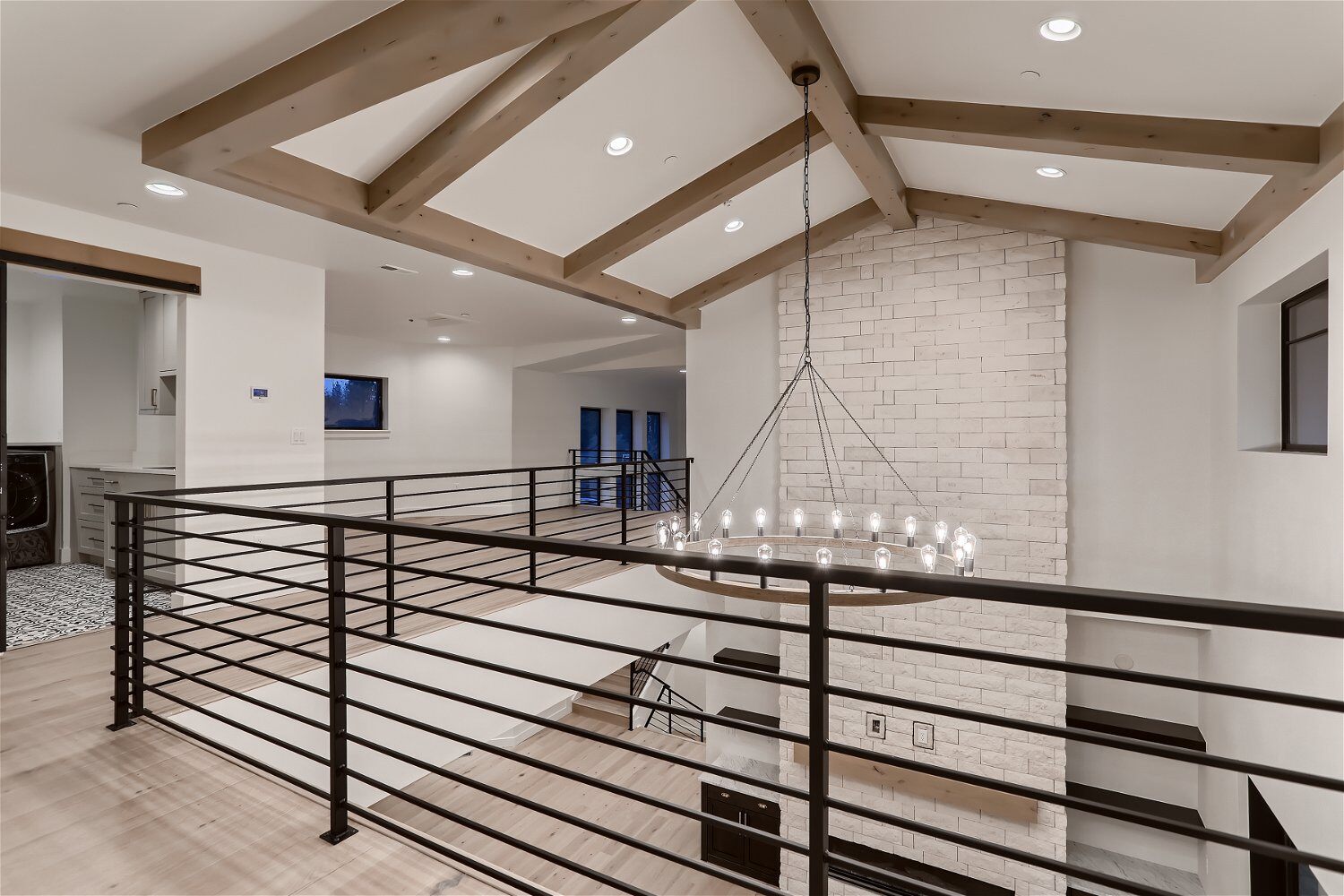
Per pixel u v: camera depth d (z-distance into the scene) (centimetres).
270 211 362
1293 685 285
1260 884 333
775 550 527
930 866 469
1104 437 446
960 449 477
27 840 192
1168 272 429
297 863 182
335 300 586
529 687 462
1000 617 457
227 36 223
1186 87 252
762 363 570
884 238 502
